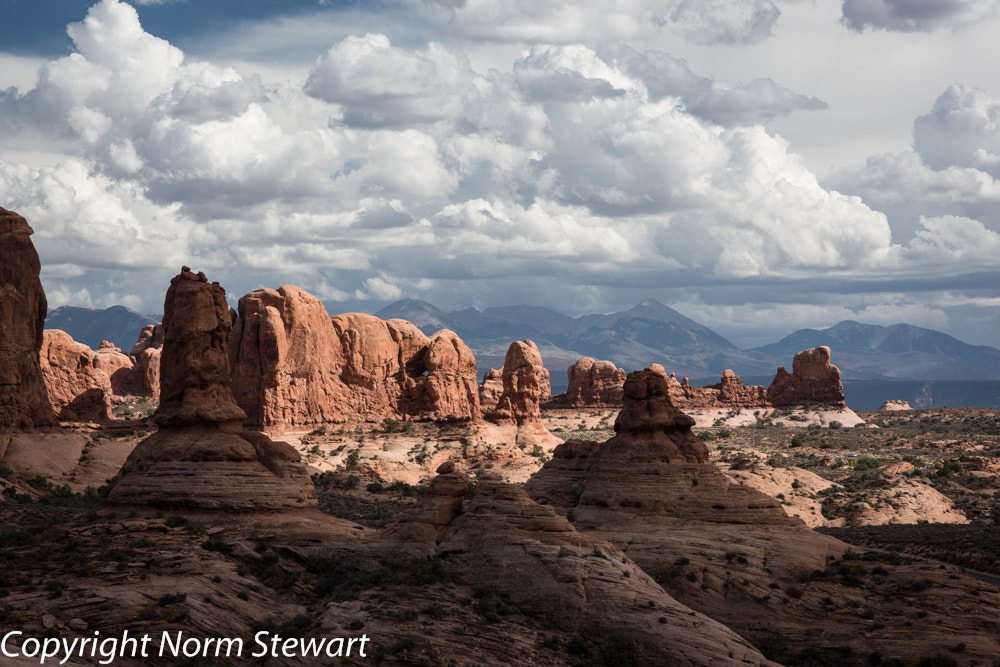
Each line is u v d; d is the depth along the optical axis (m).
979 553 103.88
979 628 72.81
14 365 115.88
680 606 65.75
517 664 58.69
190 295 85.81
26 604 60.06
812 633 73.19
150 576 65.62
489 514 71.44
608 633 62.41
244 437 84.88
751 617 75.62
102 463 118.12
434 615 62.53
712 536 85.94
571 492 99.12
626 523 90.00
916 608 75.56
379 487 139.50
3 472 104.75
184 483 78.94
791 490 143.62
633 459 95.38
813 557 84.00
